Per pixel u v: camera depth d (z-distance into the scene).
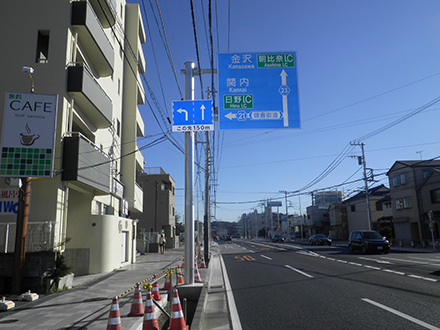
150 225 41.00
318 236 43.34
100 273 14.91
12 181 11.16
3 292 9.80
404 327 5.77
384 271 12.73
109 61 15.80
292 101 10.20
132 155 22.52
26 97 10.22
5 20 12.38
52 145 10.16
